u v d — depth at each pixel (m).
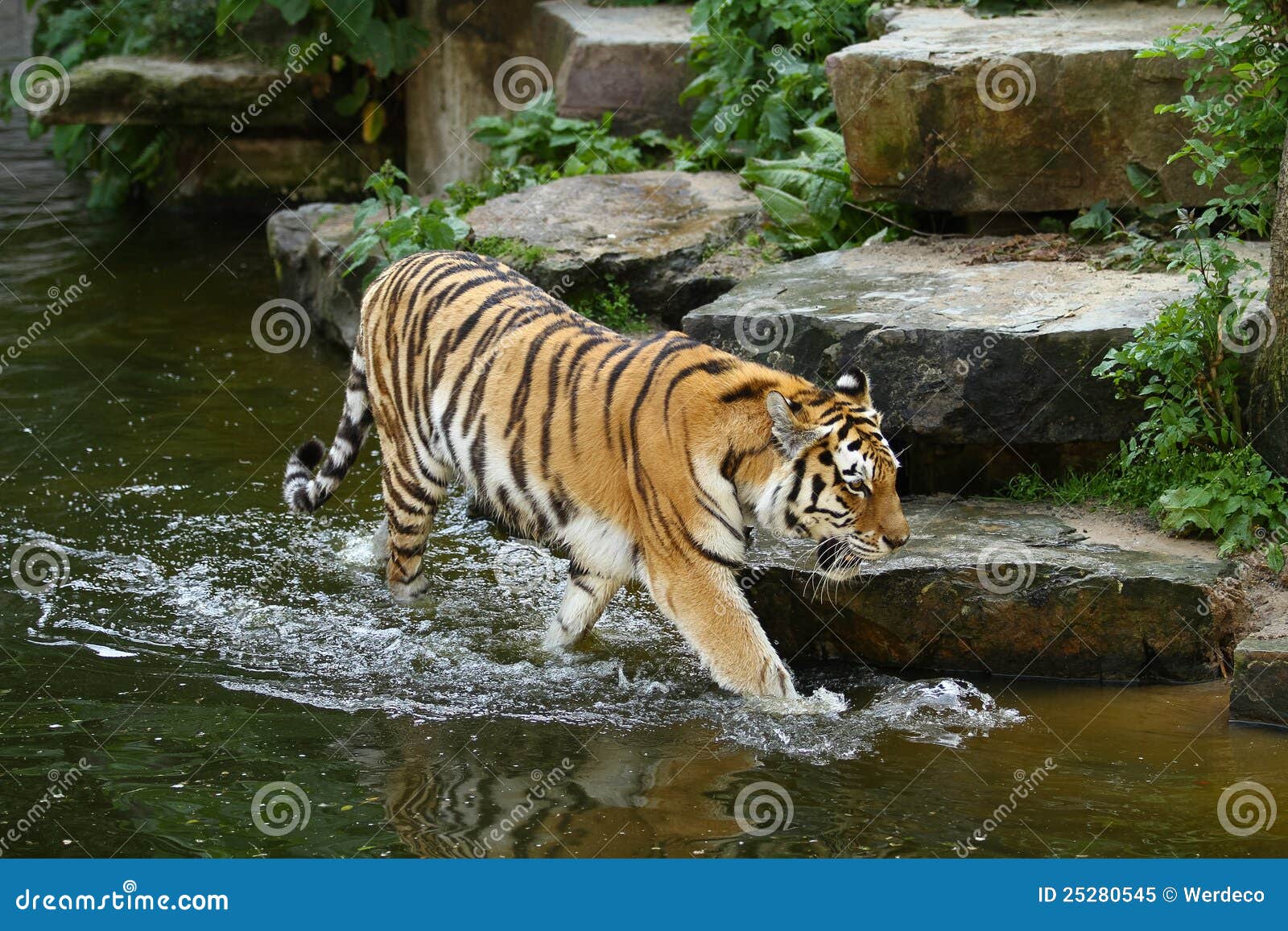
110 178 18.50
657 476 7.14
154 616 8.21
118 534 9.27
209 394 11.88
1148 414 8.50
